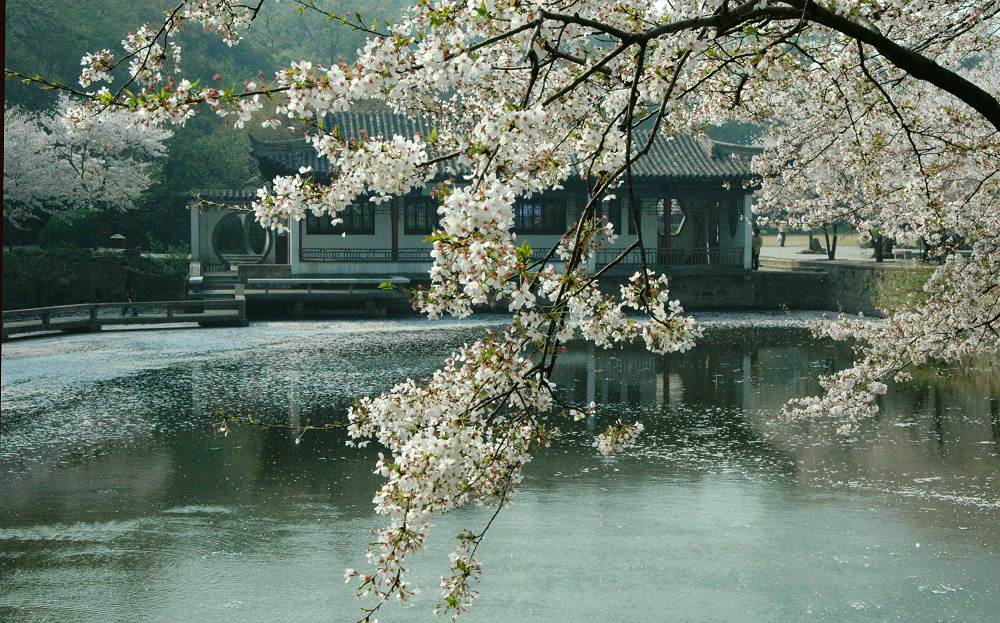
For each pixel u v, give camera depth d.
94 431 18.20
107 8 58.34
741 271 44.44
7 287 41.94
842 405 12.09
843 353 29.02
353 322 39.12
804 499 13.27
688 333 5.20
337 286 42.12
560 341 5.19
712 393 22.14
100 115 5.04
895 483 14.03
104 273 45.28
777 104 10.34
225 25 5.88
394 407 5.45
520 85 6.88
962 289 11.31
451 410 5.35
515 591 10.08
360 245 43.38
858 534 11.74
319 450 16.58
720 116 10.31
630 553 11.16
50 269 43.88
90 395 22.03
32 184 44.03
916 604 9.63
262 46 80.56
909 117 10.79
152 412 20.02
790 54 7.18
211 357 28.41
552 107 6.11
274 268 44.41
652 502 13.21
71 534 12.05
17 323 33.94
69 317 39.59
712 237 46.41
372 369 26.03
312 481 14.55
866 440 16.89
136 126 4.92
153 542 11.72
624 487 13.99
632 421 18.84
